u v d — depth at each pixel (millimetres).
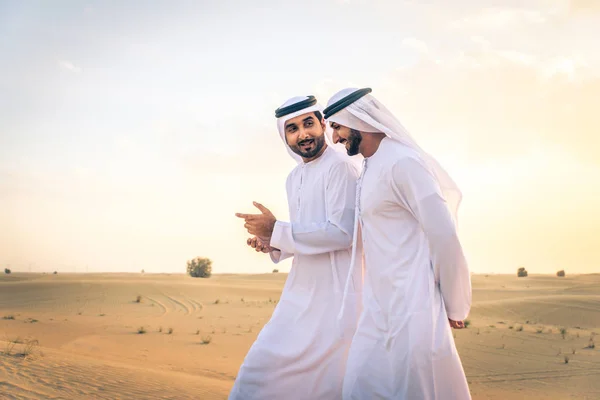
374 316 3814
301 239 4391
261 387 4508
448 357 3545
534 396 12148
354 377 3807
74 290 50531
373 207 3811
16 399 6219
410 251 3725
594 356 18297
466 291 3662
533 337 23188
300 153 4656
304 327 4527
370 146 4016
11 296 46656
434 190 3582
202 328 25656
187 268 95250
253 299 47062
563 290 54406
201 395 7938
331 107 3979
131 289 51688
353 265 4266
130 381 8195
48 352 10492
